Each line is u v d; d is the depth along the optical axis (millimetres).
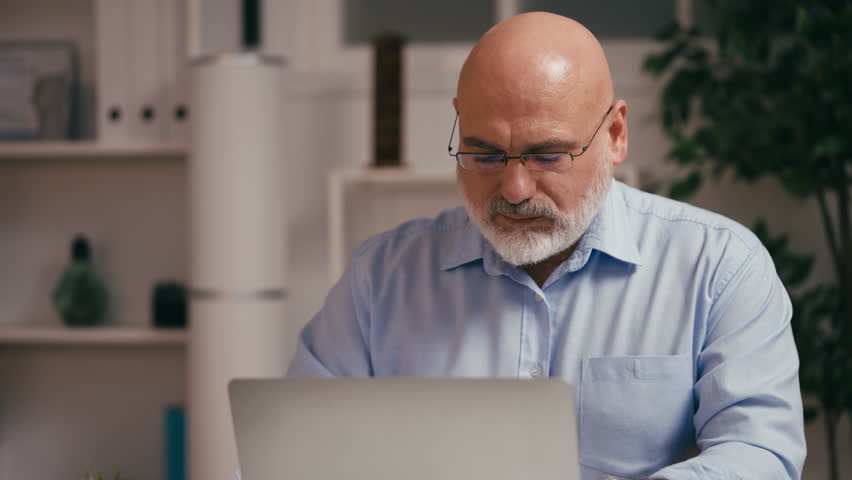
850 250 3482
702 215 1936
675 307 1848
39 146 3861
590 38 1790
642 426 1813
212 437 3635
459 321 1958
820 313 3535
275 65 3686
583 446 1841
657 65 3664
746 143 3490
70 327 4008
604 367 1843
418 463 1368
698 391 1787
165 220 4145
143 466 4148
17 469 4176
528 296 1928
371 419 1374
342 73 3990
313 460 1396
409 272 2043
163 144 3814
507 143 1696
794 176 3414
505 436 1338
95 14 4035
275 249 3697
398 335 2000
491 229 1761
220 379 3629
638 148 3816
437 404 1354
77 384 4176
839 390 3379
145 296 4160
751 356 1754
